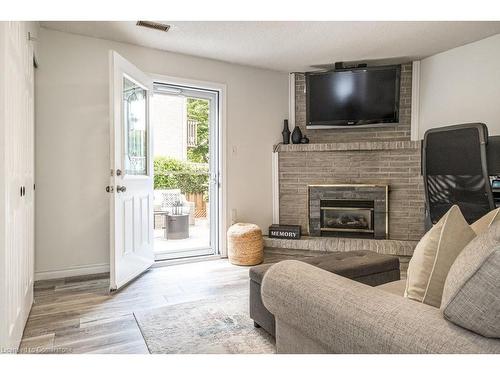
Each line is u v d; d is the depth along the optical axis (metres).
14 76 1.73
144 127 3.35
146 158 3.38
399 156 3.97
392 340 0.82
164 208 3.92
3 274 1.44
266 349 1.82
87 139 3.18
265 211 4.29
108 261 3.28
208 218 4.07
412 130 4.01
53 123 3.04
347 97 4.04
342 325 0.94
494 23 2.99
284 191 4.33
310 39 3.30
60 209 3.07
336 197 4.15
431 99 3.85
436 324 0.80
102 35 3.16
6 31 1.48
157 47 3.47
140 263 3.15
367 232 4.07
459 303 0.77
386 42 3.40
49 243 3.04
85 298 2.57
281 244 3.96
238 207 4.07
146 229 3.29
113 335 1.98
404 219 3.97
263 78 4.22
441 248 1.05
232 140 4.02
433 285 1.04
